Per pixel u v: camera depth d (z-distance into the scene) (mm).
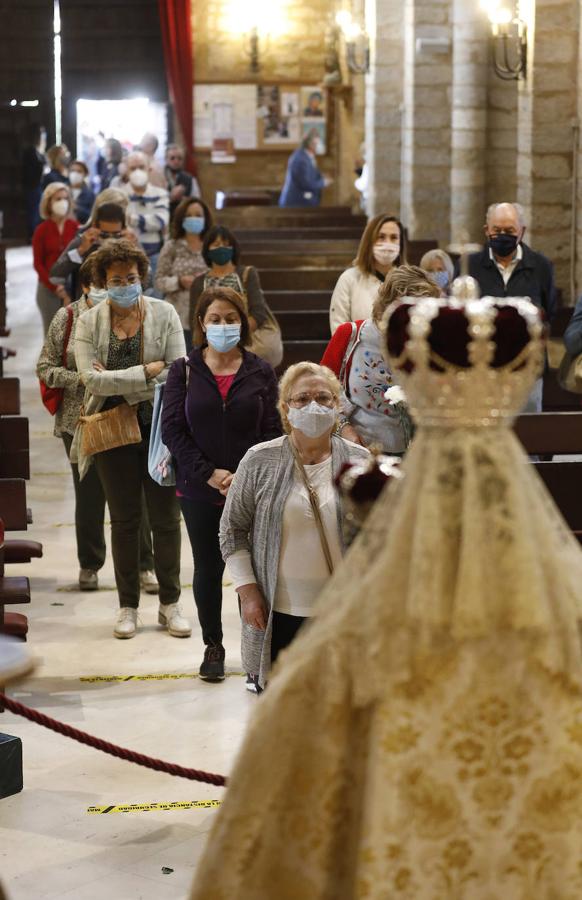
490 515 2746
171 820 5238
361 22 22953
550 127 13039
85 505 8227
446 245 17734
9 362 16594
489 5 13633
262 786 2818
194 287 8531
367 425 6195
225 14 26094
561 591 2779
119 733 6133
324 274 13492
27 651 3154
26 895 4625
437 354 2766
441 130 17516
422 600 2703
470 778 2744
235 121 26438
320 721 2797
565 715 2762
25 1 29359
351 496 3277
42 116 30031
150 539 8328
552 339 11266
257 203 23172
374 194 19141
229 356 6430
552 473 6727
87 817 5266
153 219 13500
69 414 7980
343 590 2869
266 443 5105
